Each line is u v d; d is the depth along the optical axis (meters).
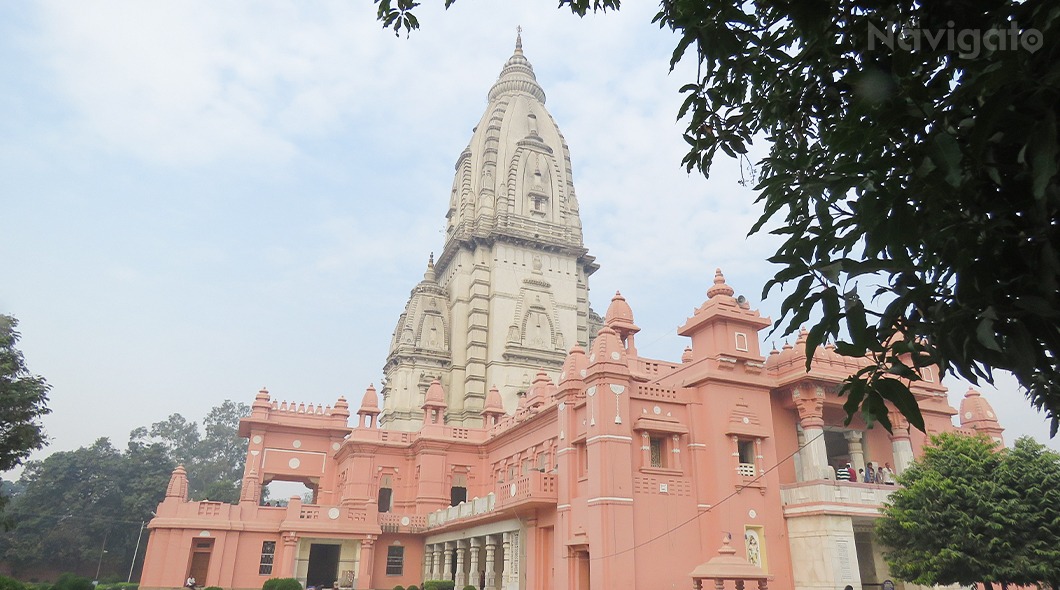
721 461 22.88
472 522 30.34
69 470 55.06
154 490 55.97
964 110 3.42
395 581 34.66
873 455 26.36
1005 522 17.69
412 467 38.50
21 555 49.41
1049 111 2.88
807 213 4.56
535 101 61.59
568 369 25.75
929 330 3.80
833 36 4.02
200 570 32.06
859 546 25.45
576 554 23.31
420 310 50.47
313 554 40.12
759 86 4.97
